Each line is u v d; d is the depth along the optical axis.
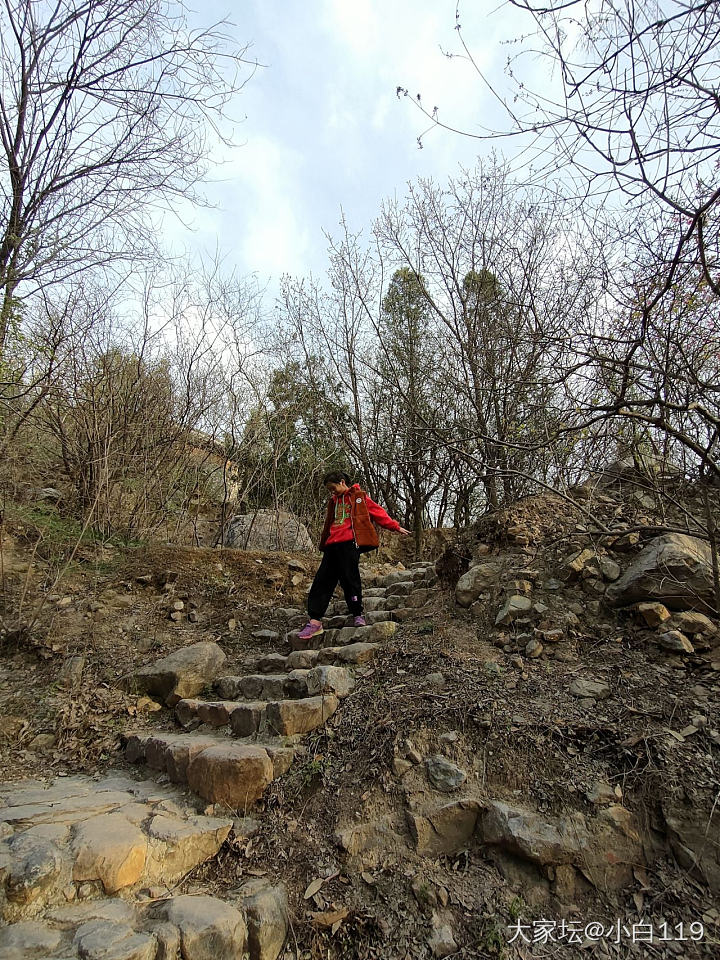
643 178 2.61
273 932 2.43
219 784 3.13
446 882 2.61
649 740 2.90
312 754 3.42
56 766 3.66
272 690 4.07
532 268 9.65
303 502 9.95
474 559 4.89
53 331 5.41
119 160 5.63
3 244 4.99
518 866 2.63
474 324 9.93
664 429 3.14
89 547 5.99
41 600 4.86
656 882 2.48
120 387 6.62
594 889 2.50
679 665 3.37
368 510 5.07
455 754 3.11
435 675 3.72
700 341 3.33
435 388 12.83
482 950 2.35
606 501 4.92
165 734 3.94
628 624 3.80
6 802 2.99
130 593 5.62
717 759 2.75
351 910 2.54
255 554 6.81
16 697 4.10
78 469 6.23
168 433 7.20
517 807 2.78
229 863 2.80
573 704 3.25
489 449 7.29
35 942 2.01
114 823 2.71
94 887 2.37
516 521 4.91
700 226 2.51
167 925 2.22
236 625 5.53
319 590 5.02
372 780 3.10
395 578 6.52
